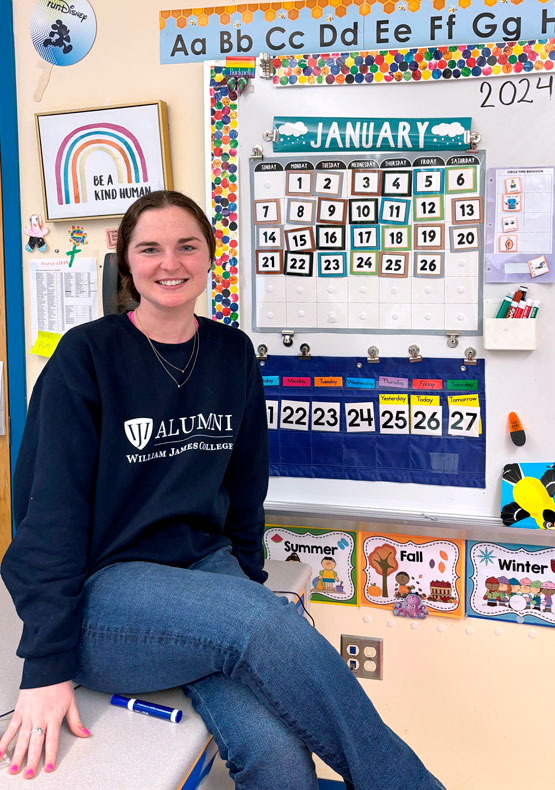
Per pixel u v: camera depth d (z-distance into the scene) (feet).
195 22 5.35
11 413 6.03
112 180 5.56
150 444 3.79
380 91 5.06
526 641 5.23
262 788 3.13
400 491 5.34
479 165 4.96
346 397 5.35
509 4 4.85
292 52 5.21
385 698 5.56
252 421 4.41
